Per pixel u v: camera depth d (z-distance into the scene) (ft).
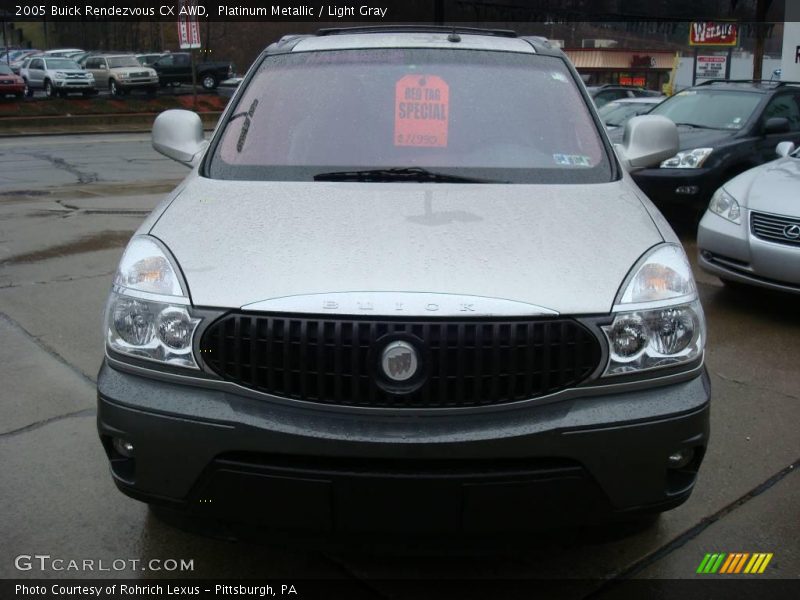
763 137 27.96
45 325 17.71
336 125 11.19
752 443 12.25
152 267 8.38
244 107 11.83
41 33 237.66
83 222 30.07
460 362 7.50
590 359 7.74
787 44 50.85
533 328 7.59
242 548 9.57
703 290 21.44
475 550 7.91
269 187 9.99
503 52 12.53
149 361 7.99
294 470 7.43
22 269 22.66
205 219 9.16
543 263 8.19
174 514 8.37
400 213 9.11
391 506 7.44
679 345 8.09
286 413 7.59
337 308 7.56
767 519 10.16
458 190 9.85
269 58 12.76
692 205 26.78
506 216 9.12
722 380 14.87
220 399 7.73
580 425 7.50
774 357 16.14
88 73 118.83
